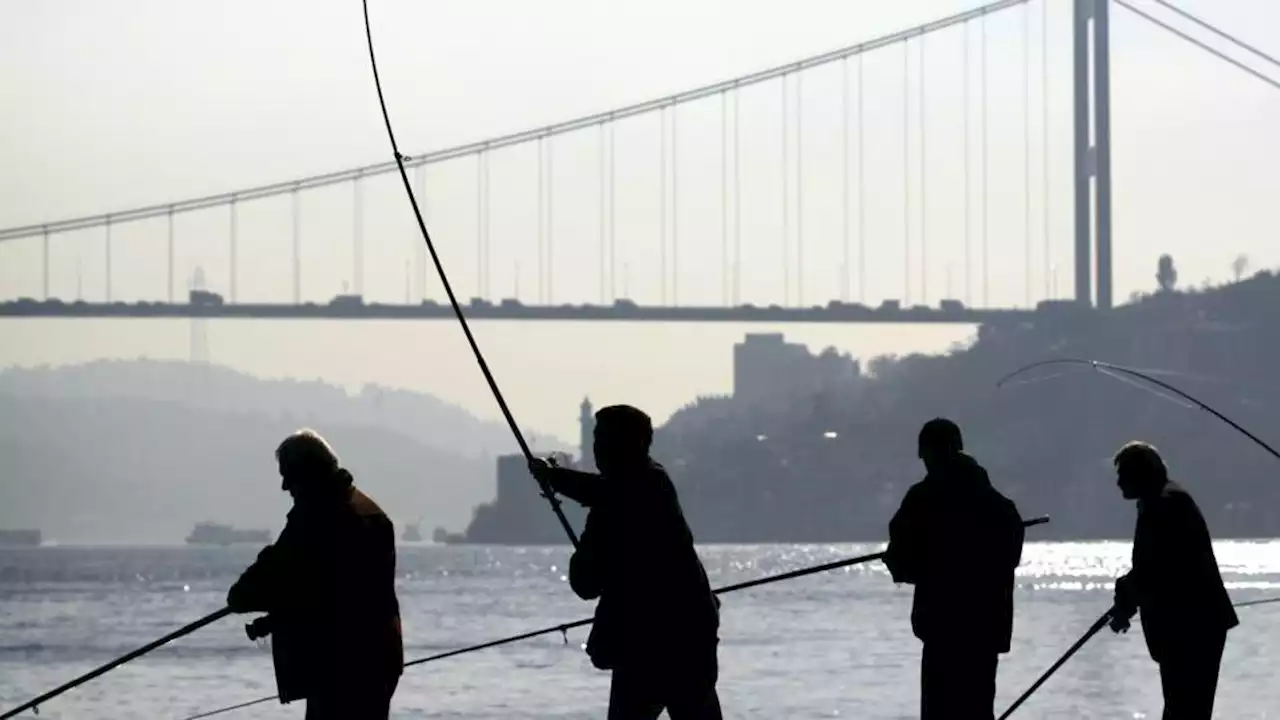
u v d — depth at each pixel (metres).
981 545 22.81
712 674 20.27
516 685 58.31
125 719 48.75
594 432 20.59
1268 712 46.34
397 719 48.56
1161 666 24.19
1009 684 57.03
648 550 20.11
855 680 61.78
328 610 20.09
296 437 20.50
